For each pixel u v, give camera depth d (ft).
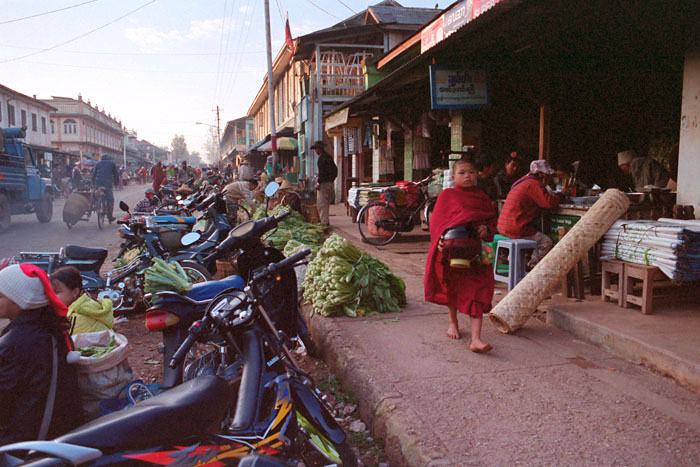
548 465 8.21
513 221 18.69
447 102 25.38
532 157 32.86
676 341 12.20
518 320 14.47
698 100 17.07
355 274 16.70
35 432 8.84
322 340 15.34
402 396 10.71
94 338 11.56
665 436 9.04
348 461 8.37
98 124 267.18
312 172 71.00
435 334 14.75
